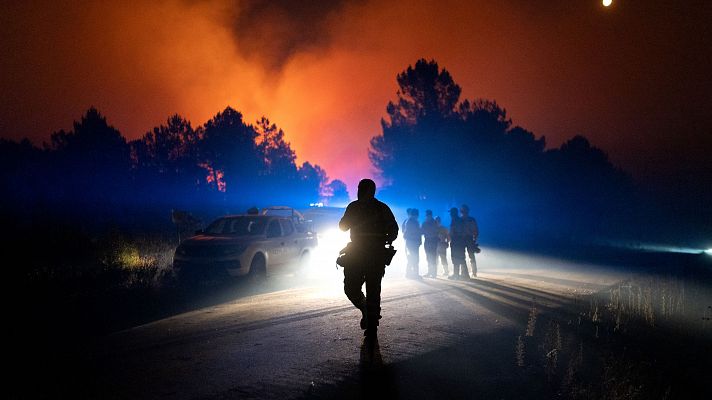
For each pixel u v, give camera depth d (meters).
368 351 6.30
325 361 5.87
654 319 9.49
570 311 9.80
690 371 6.46
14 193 27.77
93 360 5.92
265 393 4.81
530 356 6.33
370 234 6.54
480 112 38.75
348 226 6.63
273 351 6.29
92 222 23.73
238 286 12.61
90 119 40.28
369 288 6.52
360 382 5.15
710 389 5.84
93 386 5.00
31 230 15.26
